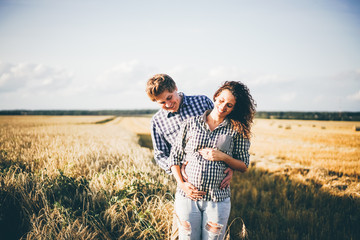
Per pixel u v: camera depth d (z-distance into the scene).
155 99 1.98
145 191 3.19
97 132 15.98
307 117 63.59
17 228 2.57
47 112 92.50
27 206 2.76
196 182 1.81
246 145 1.91
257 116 71.75
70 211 2.61
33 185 3.06
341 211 3.85
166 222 2.70
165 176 4.11
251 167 6.59
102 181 3.41
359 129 22.64
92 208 2.84
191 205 1.85
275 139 16.03
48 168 4.07
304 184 5.11
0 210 2.63
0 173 3.27
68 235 2.24
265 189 5.03
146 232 2.50
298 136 18.17
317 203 4.16
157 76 1.95
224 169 1.89
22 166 4.41
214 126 1.89
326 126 31.38
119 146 7.85
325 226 3.32
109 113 109.38
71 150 5.80
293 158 8.52
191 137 1.88
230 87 1.72
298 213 3.68
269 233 3.13
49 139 8.80
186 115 2.21
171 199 3.22
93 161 4.93
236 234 2.91
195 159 1.85
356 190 4.54
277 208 4.01
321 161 7.69
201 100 2.29
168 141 2.33
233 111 1.88
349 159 8.33
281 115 71.69
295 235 3.03
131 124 40.16
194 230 1.87
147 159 5.48
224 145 1.83
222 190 1.87
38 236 2.25
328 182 5.23
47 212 2.61
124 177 3.53
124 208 2.86
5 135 10.11
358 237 3.06
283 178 5.45
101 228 2.49
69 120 44.84
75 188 3.22
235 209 3.92
